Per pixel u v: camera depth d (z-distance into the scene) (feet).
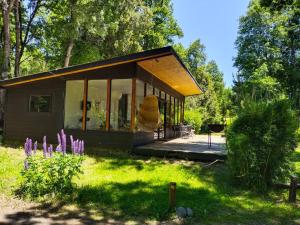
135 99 28.91
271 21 95.91
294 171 19.17
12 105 34.78
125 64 29.37
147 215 12.88
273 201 15.84
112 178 19.01
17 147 30.32
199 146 32.58
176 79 41.11
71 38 56.65
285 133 18.07
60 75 31.76
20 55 61.31
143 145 32.09
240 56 101.35
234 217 12.97
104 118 30.04
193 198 15.40
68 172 15.08
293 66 95.50
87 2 55.11
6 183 16.69
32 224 11.60
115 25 60.70
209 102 84.79
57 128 32.30
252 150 17.89
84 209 13.44
